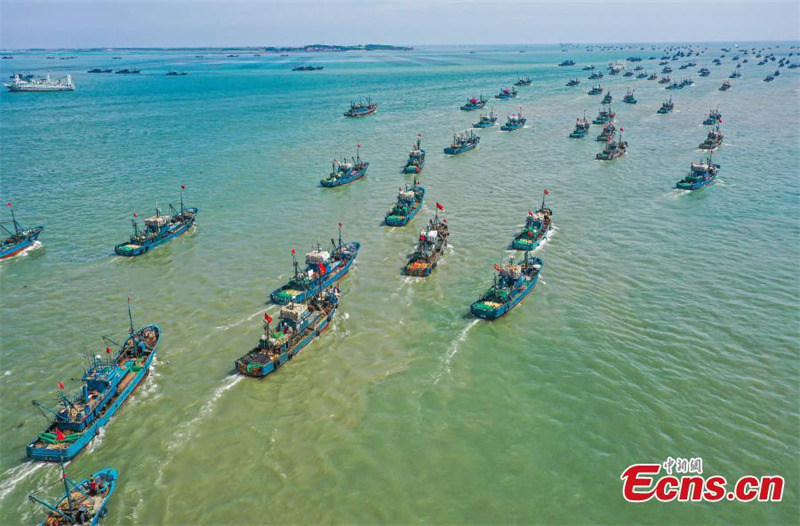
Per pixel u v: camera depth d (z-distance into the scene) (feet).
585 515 151.23
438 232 336.29
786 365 212.02
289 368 215.92
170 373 213.46
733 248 322.14
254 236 354.74
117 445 178.50
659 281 281.74
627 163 517.96
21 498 158.92
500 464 168.35
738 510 151.84
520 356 220.84
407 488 160.25
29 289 285.43
